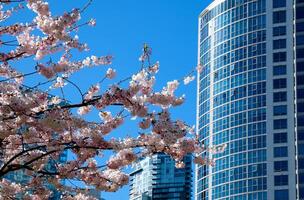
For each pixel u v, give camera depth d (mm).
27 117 13078
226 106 149500
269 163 138625
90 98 14531
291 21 146375
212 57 157875
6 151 14898
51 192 15070
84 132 13492
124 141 13570
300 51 143875
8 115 13055
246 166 141625
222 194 144250
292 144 137750
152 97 13562
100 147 13430
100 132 13375
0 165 14992
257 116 143375
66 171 14000
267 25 148250
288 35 145875
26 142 13984
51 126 12781
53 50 14953
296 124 138875
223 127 148625
